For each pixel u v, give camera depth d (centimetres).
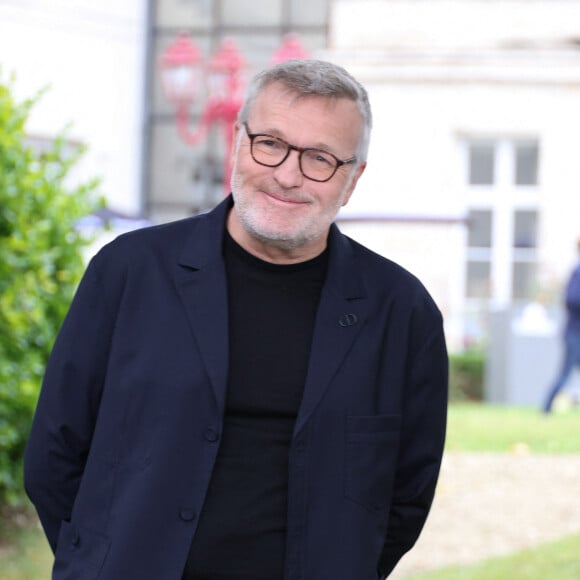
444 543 965
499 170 2656
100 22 3136
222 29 3362
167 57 2341
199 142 3341
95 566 382
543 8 2633
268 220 390
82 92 3094
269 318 403
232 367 396
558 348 2131
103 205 1066
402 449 424
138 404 389
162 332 395
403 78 2622
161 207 3347
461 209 2661
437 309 428
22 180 932
